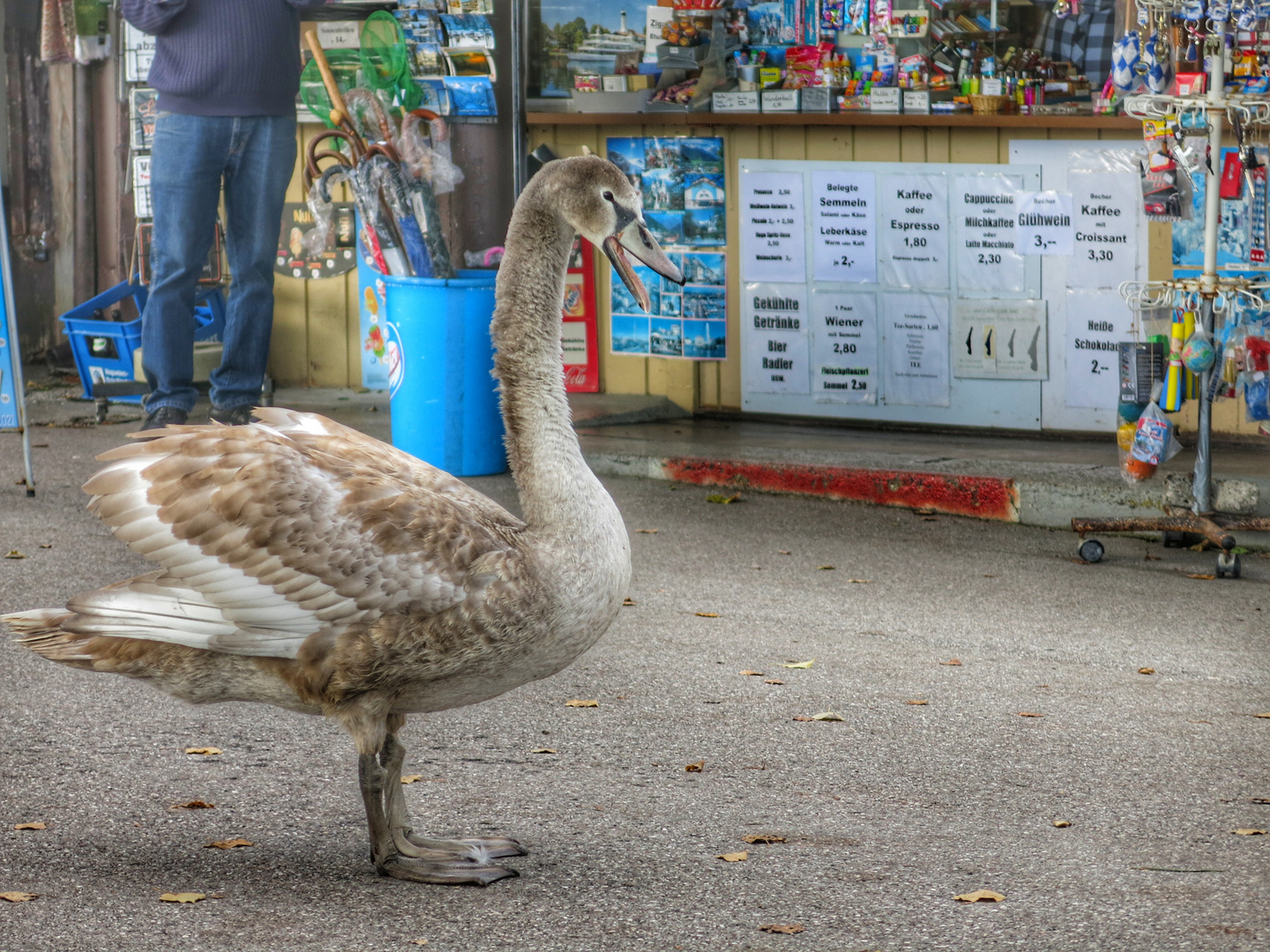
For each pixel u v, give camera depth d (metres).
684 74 10.56
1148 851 4.04
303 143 11.66
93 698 5.31
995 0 9.77
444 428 9.23
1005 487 8.49
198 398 11.45
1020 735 5.11
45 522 8.04
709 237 10.66
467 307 9.10
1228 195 7.68
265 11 9.41
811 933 3.46
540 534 3.82
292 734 5.00
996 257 9.91
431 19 10.08
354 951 3.34
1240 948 3.37
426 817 4.28
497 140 10.22
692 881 3.79
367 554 3.56
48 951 3.32
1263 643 6.32
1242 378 7.70
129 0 9.20
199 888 3.72
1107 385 9.69
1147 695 5.60
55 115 12.61
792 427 10.59
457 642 3.64
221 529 3.57
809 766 4.78
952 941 3.41
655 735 5.07
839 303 10.42
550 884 3.76
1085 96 9.60
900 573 7.46
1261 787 4.60
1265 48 7.89
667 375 11.04
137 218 11.97
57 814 4.24
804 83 10.27
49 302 12.99
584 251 11.02
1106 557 7.82
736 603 6.87
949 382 10.19
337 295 11.88
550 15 10.74
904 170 10.08
